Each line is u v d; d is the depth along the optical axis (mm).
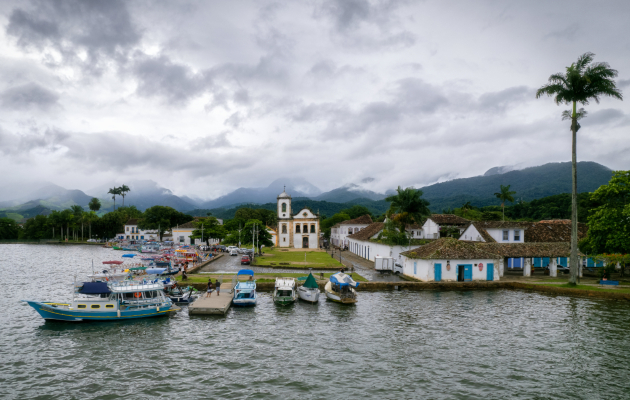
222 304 39688
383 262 61781
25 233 175000
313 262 74250
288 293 43188
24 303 41781
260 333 31984
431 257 52688
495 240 64375
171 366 25172
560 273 60812
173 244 138750
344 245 117312
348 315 37656
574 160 49531
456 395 21500
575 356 27141
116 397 20953
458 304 42312
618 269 63094
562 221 96500
